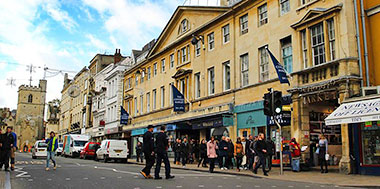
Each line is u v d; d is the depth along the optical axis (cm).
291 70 1909
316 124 1822
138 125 3869
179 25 3170
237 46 2369
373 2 1579
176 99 2767
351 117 1353
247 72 2272
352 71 1528
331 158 1845
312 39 1769
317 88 1659
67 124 7762
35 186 1041
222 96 2464
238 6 2347
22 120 10238
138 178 1272
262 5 2178
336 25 1612
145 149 1269
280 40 2002
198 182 1165
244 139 1956
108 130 4784
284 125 1861
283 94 1912
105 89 5197
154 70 3666
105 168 1836
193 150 2523
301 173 1546
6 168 1566
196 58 2842
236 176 1478
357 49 1557
